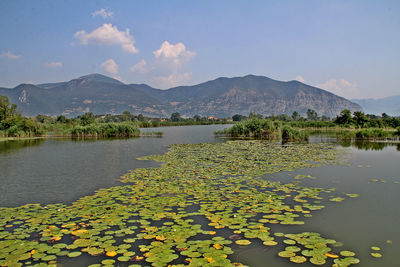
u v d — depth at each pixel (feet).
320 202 26.50
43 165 50.39
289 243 18.25
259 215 23.15
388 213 23.59
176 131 193.36
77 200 28.78
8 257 16.71
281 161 50.06
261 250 17.44
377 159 51.80
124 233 19.99
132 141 104.58
